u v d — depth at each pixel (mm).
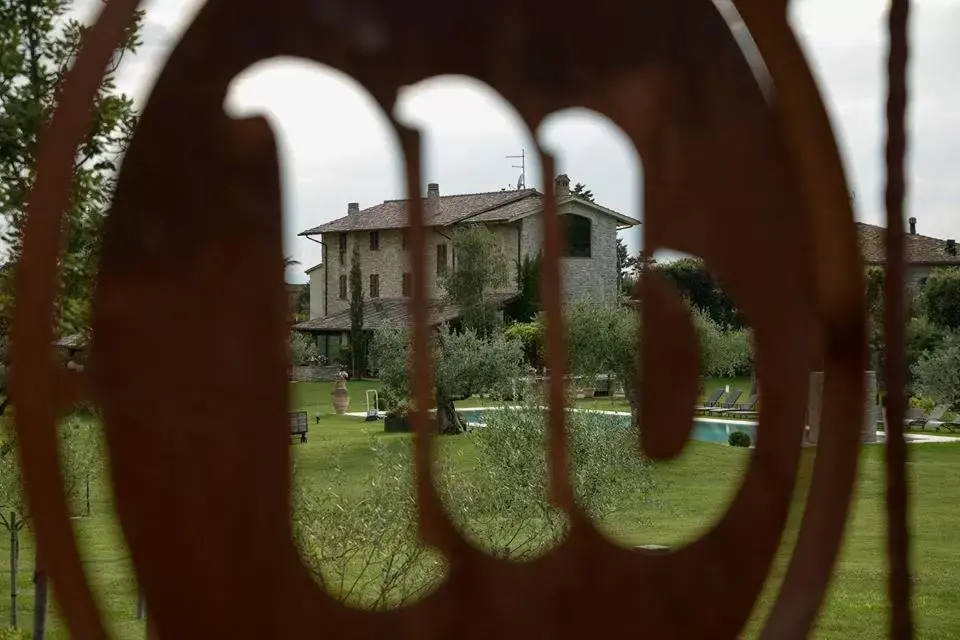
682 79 2400
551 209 2379
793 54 2371
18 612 8258
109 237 2117
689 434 2445
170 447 2127
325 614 2193
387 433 22688
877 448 17984
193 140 2135
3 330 4668
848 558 10836
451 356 20672
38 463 2072
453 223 31078
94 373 2113
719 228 2420
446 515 2301
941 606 9023
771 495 2441
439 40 2293
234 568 2145
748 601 2428
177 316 2129
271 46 2186
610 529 11703
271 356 2156
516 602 2318
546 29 2344
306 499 5988
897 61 2457
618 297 23125
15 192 4656
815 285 2447
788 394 2445
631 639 2369
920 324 25188
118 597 7871
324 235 39188
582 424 8602
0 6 4832
